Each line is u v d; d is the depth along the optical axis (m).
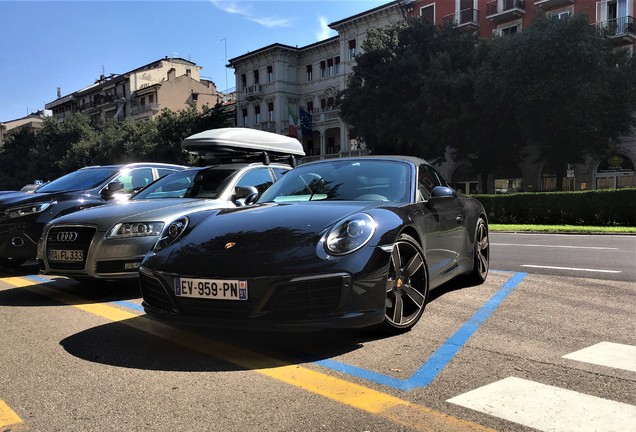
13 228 7.05
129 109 66.88
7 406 2.77
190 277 3.48
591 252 9.78
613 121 26.64
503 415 2.58
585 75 24.52
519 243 12.10
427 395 2.85
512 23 35.16
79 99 79.31
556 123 25.27
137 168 8.29
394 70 30.34
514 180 34.44
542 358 3.43
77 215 5.63
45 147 63.59
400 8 40.53
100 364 3.42
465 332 4.05
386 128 30.28
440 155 32.25
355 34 44.56
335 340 3.87
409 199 4.49
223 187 6.43
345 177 4.89
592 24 28.38
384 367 3.29
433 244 4.57
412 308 4.14
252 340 3.91
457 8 37.72
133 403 2.79
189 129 46.31
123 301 5.43
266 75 50.97
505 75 25.75
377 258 3.52
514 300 5.23
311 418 2.59
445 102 28.39
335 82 47.19
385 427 2.48
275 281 3.28
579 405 2.69
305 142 49.72
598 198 18.94
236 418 2.59
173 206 5.85
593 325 4.25
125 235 5.37
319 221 3.67
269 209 4.14
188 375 3.20
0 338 4.06
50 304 5.30
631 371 3.18
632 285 6.01
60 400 2.84
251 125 53.19
